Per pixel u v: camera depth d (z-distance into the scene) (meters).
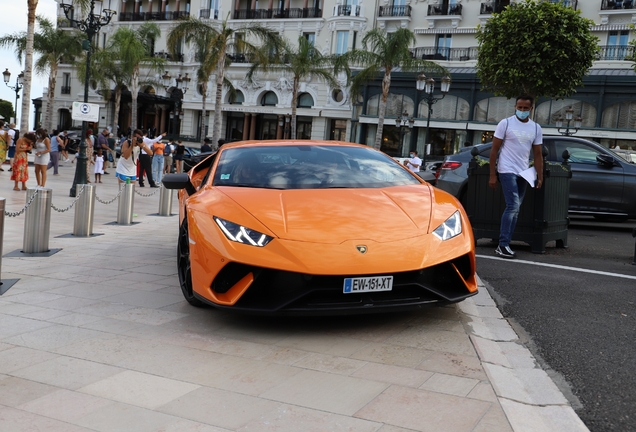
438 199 4.05
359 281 3.29
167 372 2.84
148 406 2.46
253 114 47.91
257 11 47.75
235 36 30.98
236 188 4.07
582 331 3.64
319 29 45.47
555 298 4.46
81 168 13.82
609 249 7.18
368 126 40.41
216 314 3.89
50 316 3.84
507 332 3.53
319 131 44.78
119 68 43.19
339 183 4.22
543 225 6.48
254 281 3.35
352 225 3.54
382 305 3.36
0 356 3.07
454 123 36.88
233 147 4.88
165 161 22.41
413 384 2.68
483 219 6.71
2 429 2.24
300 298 3.29
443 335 3.43
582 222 10.77
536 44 23.69
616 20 37.06
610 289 4.77
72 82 54.44
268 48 31.09
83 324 3.66
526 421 2.30
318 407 2.44
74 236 7.82
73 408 2.43
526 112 5.92
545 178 6.38
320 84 44.22
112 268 5.55
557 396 2.58
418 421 2.30
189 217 3.84
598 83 32.81
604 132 32.75
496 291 4.66
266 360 3.01
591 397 2.65
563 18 23.64
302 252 3.33
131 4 53.47
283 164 4.46
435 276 3.55
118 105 44.75
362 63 33.84
